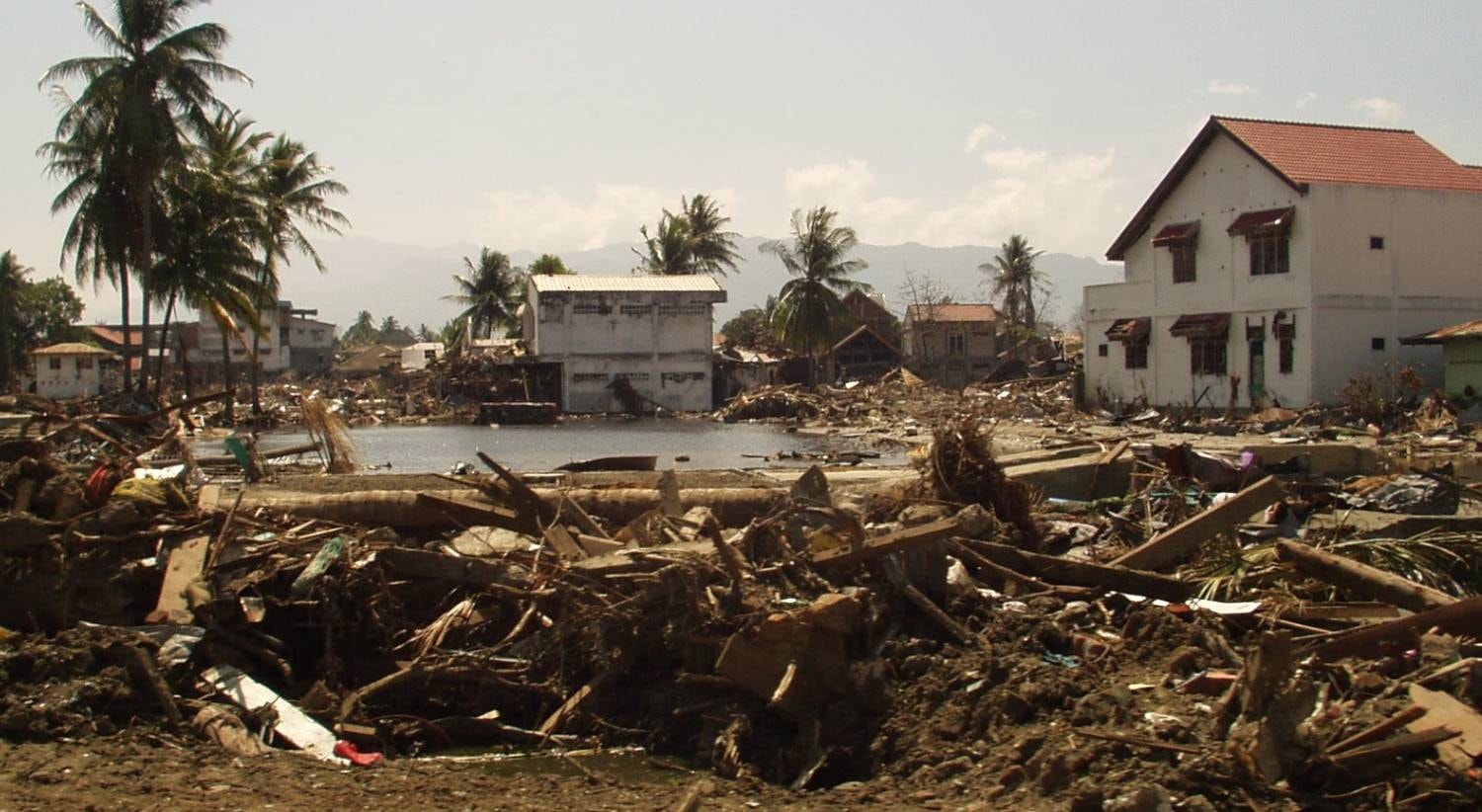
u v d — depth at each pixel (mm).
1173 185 41094
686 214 85250
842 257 67875
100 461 12555
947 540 10773
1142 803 6359
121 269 43281
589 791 7672
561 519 12336
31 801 6762
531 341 69000
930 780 7555
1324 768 6570
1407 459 20156
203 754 8008
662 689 9312
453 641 10289
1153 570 11422
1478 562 11836
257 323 49656
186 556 10336
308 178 57562
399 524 13008
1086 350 46062
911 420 43812
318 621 10125
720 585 9750
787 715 8508
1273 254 37062
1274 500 11367
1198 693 7863
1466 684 7223
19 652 8648
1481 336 32062
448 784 7703
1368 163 37812
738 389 71312
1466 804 6176
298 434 43250
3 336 71250
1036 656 8781
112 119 41438
